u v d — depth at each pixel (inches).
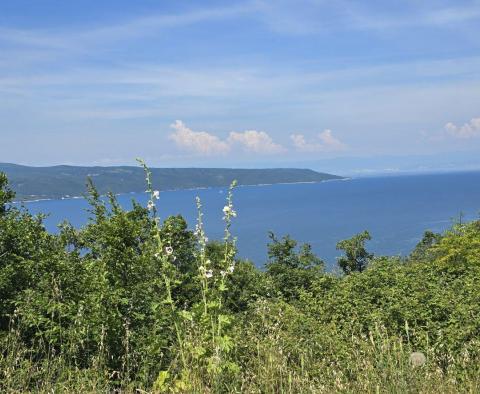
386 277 412.2
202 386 215.9
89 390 212.2
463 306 317.1
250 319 315.3
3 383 207.5
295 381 218.8
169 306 258.4
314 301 385.7
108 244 299.4
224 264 257.1
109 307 251.1
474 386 218.1
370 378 213.5
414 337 302.5
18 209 350.0
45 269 288.2
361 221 7126.0
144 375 230.7
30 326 244.8
